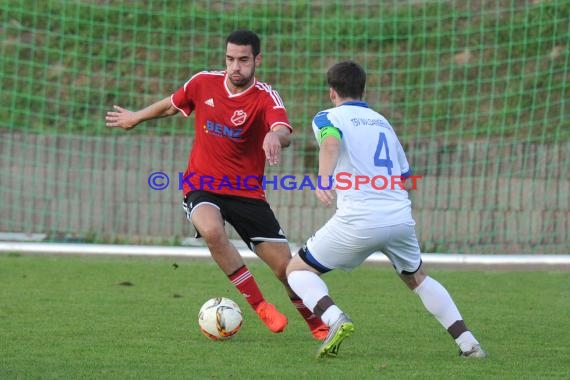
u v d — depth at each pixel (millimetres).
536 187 39344
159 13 48188
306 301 18719
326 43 47625
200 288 30109
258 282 32156
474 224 39375
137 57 47719
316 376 17406
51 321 23734
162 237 40375
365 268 35188
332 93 19562
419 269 19438
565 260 35125
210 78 22109
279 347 20719
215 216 21391
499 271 34938
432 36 47219
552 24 46312
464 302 28250
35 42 47750
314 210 39781
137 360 18922
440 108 45469
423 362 18984
